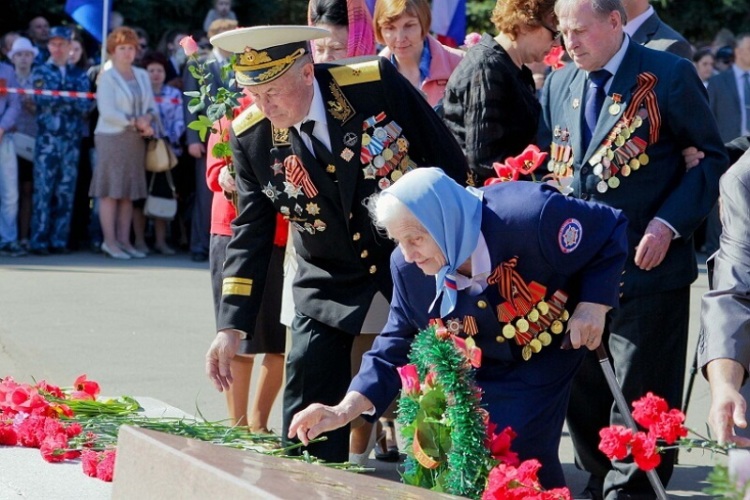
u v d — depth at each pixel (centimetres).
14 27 2092
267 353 775
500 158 694
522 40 703
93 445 580
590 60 652
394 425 820
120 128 1598
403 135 607
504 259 491
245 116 617
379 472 769
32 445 596
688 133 645
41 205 1647
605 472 709
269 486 335
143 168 1627
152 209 1638
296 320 633
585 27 645
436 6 1327
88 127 1666
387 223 477
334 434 612
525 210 490
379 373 522
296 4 2370
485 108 689
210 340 1126
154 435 398
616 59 655
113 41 1588
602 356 561
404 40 800
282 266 762
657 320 656
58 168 1642
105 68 1598
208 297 1352
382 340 530
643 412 431
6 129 1628
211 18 1900
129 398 696
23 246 1677
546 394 512
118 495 395
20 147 1648
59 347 1077
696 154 647
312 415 507
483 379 518
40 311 1236
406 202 472
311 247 623
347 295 620
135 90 1602
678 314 660
